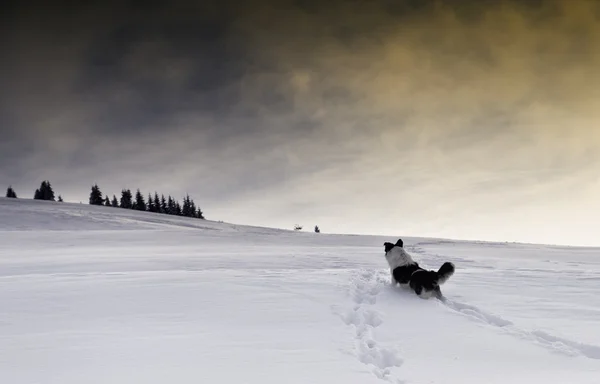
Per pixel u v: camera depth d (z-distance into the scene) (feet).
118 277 31.73
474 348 15.79
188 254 63.67
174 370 12.86
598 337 17.04
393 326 18.88
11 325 18.08
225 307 21.49
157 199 294.25
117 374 12.51
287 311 20.80
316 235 144.36
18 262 51.62
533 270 41.63
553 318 20.26
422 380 12.72
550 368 13.73
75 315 19.81
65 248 79.10
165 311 20.62
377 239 120.67
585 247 99.35
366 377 12.45
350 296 24.82
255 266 46.68
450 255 68.03
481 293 26.78
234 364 13.43
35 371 12.75
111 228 137.69
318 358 14.08
